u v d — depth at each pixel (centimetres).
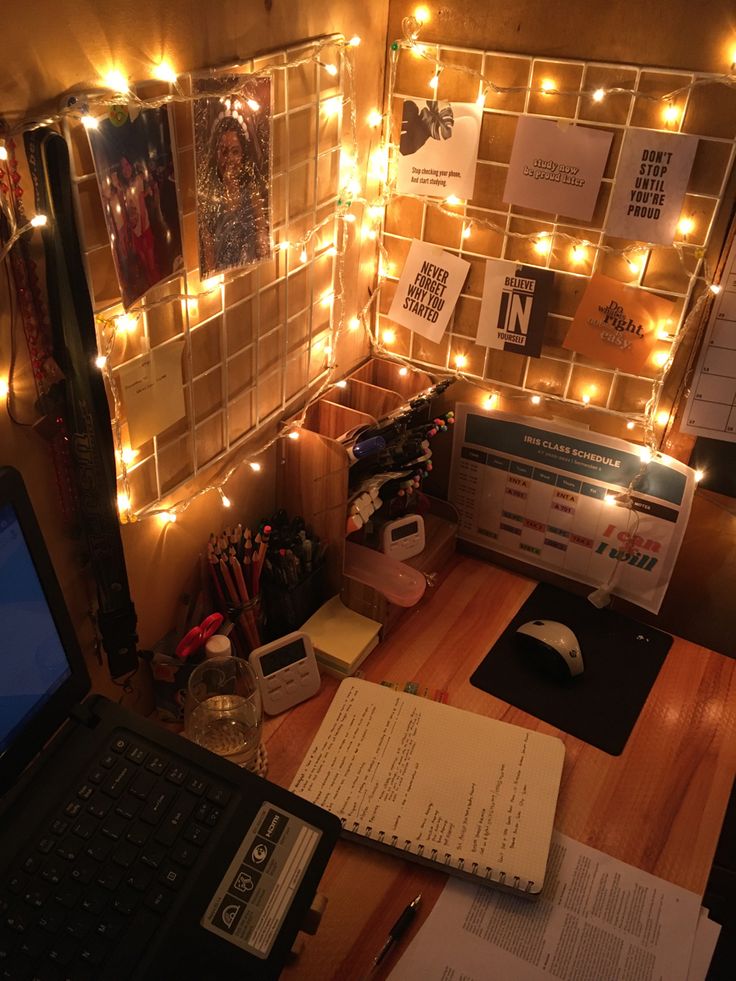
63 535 104
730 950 163
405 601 146
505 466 159
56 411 95
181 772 90
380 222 152
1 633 81
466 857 112
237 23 104
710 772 129
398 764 124
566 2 122
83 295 90
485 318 149
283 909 83
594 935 107
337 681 140
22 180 83
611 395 144
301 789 120
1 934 78
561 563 162
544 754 127
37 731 87
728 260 126
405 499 162
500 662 146
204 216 107
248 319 124
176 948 79
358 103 136
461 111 135
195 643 124
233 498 136
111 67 89
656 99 121
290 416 145
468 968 103
